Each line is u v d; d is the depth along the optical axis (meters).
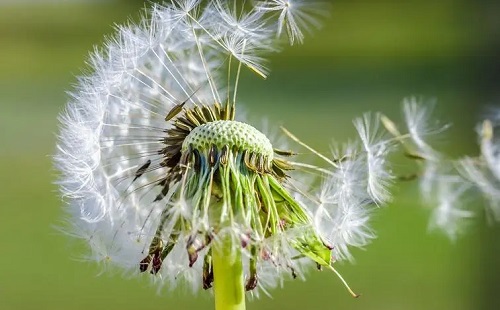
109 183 0.24
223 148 0.23
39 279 0.53
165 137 0.23
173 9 0.24
